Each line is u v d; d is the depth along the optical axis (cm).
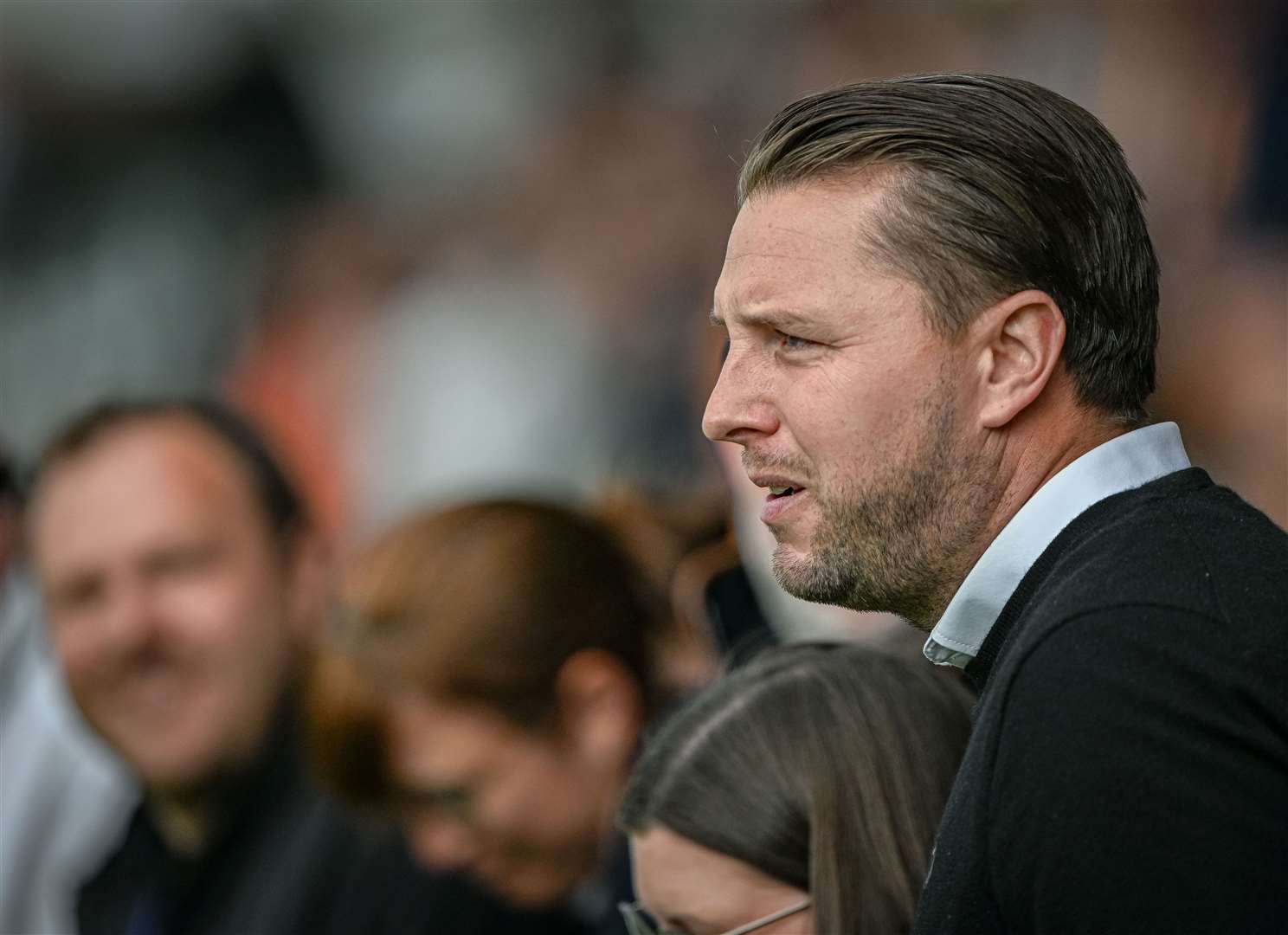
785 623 843
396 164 3108
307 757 903
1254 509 459
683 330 2711
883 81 471
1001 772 411
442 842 855
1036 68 2334
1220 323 1933
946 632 460
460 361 2830
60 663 1040
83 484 1027
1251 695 398
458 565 853
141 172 3241
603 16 2988
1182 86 2156
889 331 443
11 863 1119
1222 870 382
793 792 550
